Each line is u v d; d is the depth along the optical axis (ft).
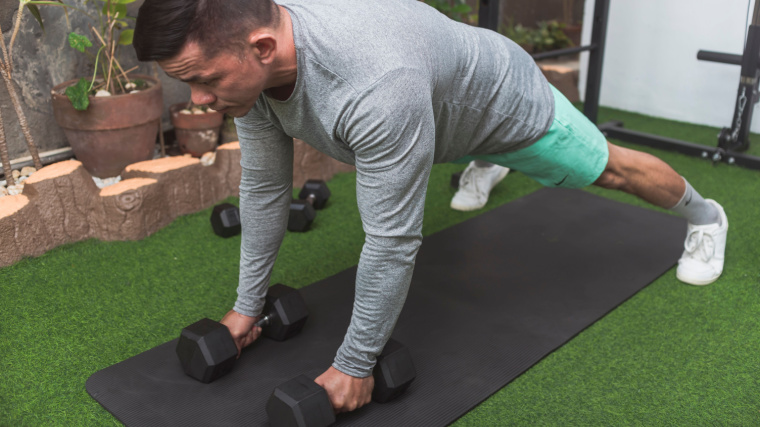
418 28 3.47
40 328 5.26
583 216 7.50
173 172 7.10
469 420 4.35
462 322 5.41
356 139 3.33
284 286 5.22
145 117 7.73
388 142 3.27
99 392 4.49
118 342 5.14
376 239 3.59
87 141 7.59
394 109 3.20
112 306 5.62
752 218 7.45
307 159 8.23
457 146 4.39
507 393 4.61
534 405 4.50
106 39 8.32
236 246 6.75
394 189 3.43
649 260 6.48
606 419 4.35
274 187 4.42
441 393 4.55
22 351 4.97
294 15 3.33
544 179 5.08
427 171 3.52
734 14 9.79
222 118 8.84
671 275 6.25
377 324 3.89
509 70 4.17
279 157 4.29
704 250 5.95
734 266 6.36
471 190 7.75
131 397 4.45
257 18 3.04
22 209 6.10
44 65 7.88
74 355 4.96
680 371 4.84
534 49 12.17
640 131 10.51
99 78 8.47
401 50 3.27
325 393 4.00
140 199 6.68
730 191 8.21
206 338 4.50
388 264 3.66
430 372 4.77
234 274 6.21
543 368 4.89
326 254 6.64
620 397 4.57
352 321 3.99
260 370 4.77
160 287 5.94
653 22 10.68
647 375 4.80
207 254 6.57
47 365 4.83
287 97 3.53
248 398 4.47
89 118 7.36
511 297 5.81
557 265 6.38
